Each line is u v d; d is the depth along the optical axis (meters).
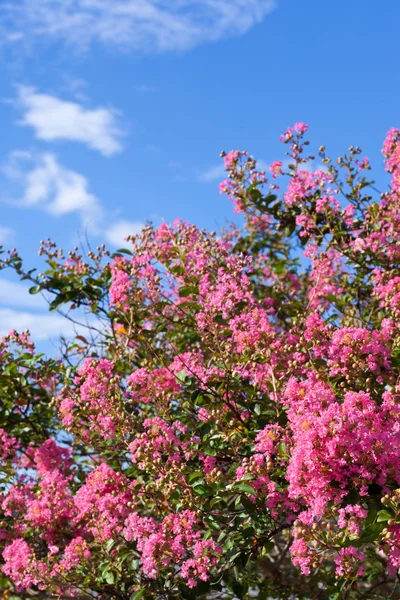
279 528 4.52
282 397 4.61
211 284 6.06
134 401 5.43
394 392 3.87
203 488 4.43
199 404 5.09
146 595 4.71
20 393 6.62
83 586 5.13
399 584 5.81
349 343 4.61
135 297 6.18
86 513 5.15
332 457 3.56
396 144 7.16
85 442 5.30
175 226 6.59
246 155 7.21
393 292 5.71
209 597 5.64
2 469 6.33
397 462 3.62
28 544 5.79
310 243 7.03
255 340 4.97
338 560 3.60
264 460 4.32
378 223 6.64
